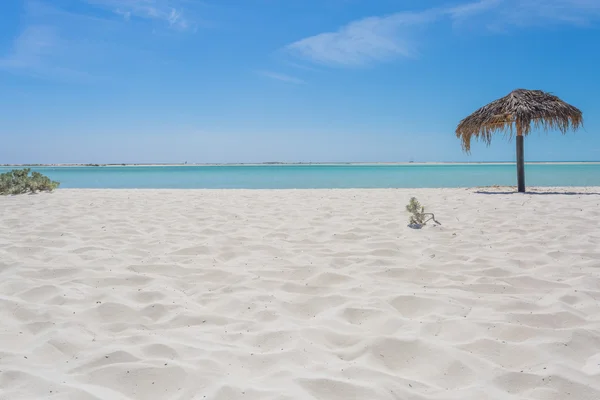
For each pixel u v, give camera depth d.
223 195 10.84
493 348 2.32
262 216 6.91
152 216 6.95
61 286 3.34
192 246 4.70
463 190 11.92
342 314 2.83
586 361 2.21
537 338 2.43
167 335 2.53
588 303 2.96
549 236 5.07
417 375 2.13
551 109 9.84
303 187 18.41
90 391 1.91
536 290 3.28
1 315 2.78
